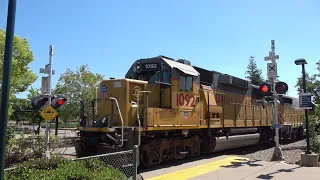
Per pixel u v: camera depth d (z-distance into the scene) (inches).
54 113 382.0
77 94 978.1
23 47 558.9
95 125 413.4
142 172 394.9
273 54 534.3
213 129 577.3
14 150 456.8
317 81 1510.8
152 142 434.6
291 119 1005.2
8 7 171.9
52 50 418.9
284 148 735.1
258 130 768.3
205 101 538.0
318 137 625.6
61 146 597.0
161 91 461.4
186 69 490.9
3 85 166.6
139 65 481.7
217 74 609.6
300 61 482.3
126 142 392.5
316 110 678.5
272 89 529.0
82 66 1018.7
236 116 647.8
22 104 1023.6
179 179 340.2
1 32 522.6
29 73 622.5
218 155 571.8
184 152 493.0
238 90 686.5
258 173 377.1
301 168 414.3
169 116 445.1
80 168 233.8
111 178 232.7
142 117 422.0
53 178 207.8
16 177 209.0
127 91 424.2
